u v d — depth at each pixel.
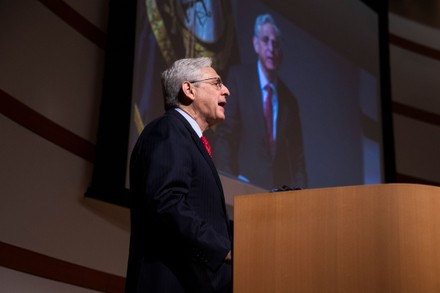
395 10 9.22
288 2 7.07
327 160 6.90
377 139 7.70
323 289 1.62
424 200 1.63
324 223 1.67
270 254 1.71
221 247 1.80
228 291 1.84
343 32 7.71
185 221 1.78
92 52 5.43
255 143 6.11
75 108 5.13
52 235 4.67
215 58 5.98
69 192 4.88
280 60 6.72
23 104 4.73
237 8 6.39
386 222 1.61
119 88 5.11
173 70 2.26
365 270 1.60
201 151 1.99
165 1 5.64
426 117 8.76
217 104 2.22
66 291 4.68
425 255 1.59
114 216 5.13
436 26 9.34
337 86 7.38
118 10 5.39
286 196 1.74
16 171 4.55
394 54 8.92
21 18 4.89
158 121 2.03
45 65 4.99
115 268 5.05
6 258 4.32
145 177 1.88
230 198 5.65
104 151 4.95
